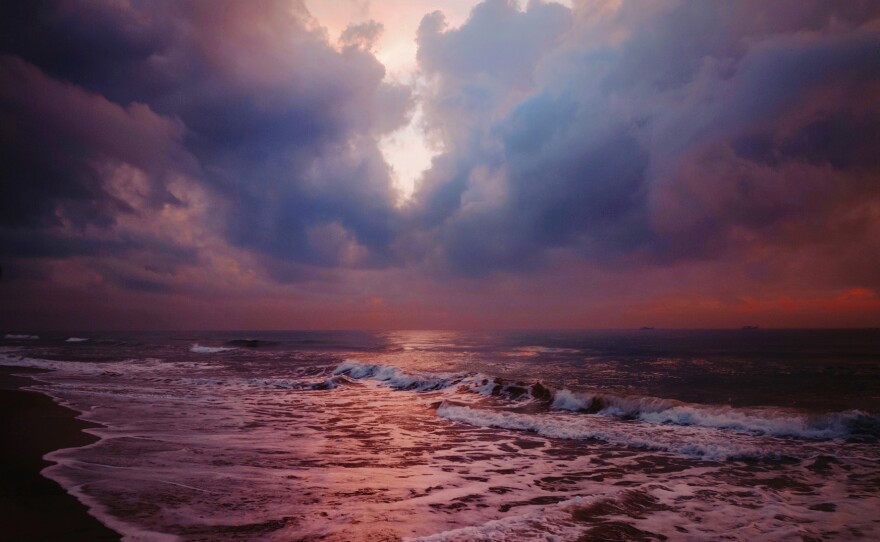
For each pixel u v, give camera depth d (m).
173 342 56.03
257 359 31.92
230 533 5.10
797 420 10.88
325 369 24.03
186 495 6.34
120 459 8.10
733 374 21.50
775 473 7.91
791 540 5.16
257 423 11.88
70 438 9.66
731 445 9.53
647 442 9.96
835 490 7.02
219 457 8.44
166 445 9.22
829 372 21.98
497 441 10.30
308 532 5.16
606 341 58.50
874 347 41.28
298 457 8.65
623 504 6.20
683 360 28.98
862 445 9.57
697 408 12.29
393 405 15.02
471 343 56.38
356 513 5.81
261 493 6.51
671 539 5.12
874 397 15.26
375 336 94.56
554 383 18.44
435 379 19.11
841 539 5.20
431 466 8.24
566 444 10.05
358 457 8.77
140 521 5.38
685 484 7.27
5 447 8.88
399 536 5.09
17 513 5.60
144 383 19.25
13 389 16.83
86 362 28.36
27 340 61.84
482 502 6.38
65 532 5.04
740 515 5.92
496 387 17.00
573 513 5.80
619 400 13.49
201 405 14.37
